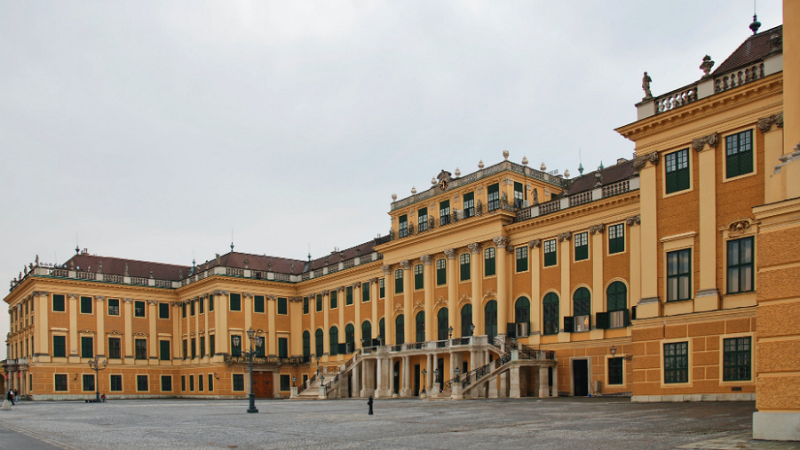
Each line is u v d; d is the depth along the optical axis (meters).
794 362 14.85
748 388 29.16
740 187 31.33
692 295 32.44
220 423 27.59
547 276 51.44
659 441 15.80
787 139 18.86
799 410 14.70
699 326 31.45
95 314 79.88
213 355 78.12
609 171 54.66
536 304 51.75
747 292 30.25
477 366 52.75
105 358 79.31
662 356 32.88
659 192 34.78
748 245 30.61
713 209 32.12
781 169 16.78
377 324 68.75
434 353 56.75
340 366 65.75
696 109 33.25
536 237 52.53
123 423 28.84
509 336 52.94
